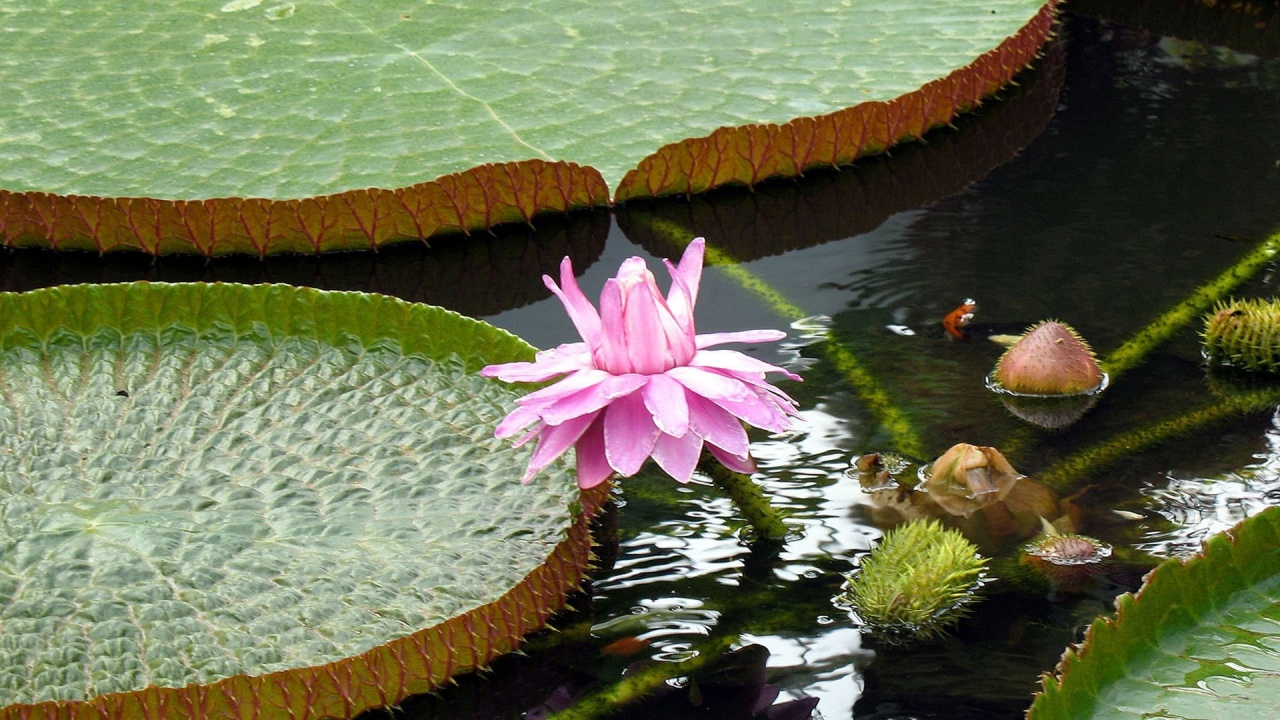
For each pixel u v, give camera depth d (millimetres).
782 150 4410
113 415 3910
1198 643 3627
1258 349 4023
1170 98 4633
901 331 4125
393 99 4531
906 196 4410
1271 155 4449
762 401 3725
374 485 3844
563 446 3703
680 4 4848
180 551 3771
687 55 4652
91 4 4852
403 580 3752
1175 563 3652
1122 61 4766
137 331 3992
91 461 3861
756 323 4145
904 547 3770
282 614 3723
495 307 4211
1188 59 4770
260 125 4469
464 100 4527
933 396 4012
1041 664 3701
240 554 3771
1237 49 4805
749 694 3689
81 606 3725
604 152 4414
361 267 4289
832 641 3732
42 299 3984
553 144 4426
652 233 4344
